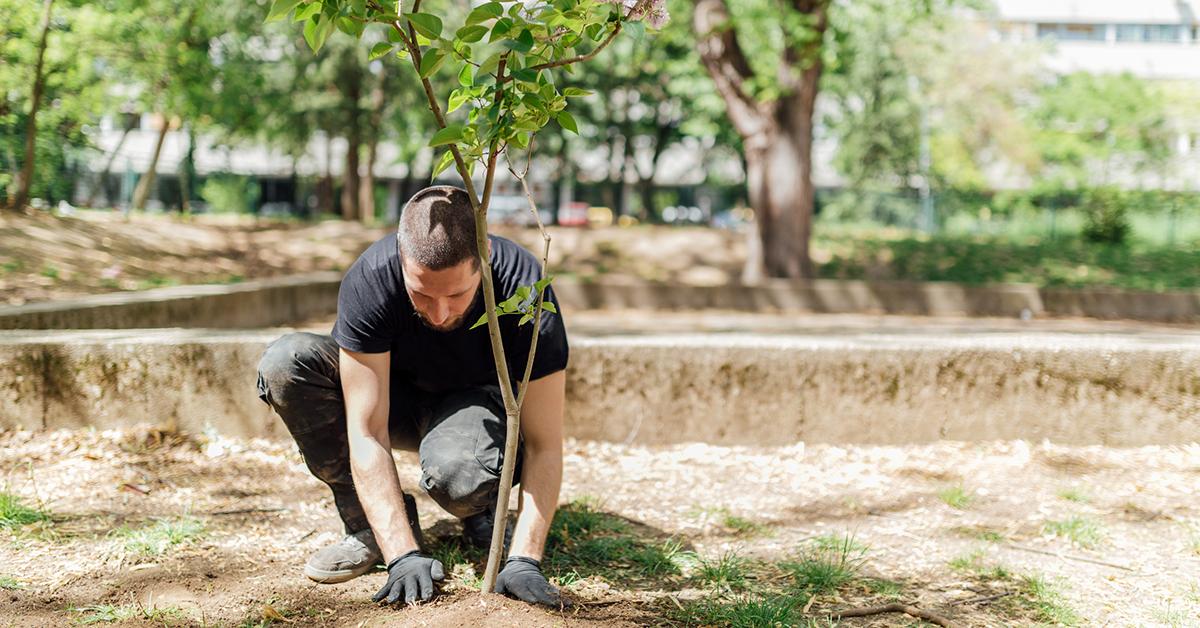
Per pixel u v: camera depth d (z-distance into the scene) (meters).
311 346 3.04
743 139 15.91
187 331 5.15
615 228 19.12
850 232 20.88
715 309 14.45
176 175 27.31
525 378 2.69
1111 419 5.18
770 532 3.87
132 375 4.75
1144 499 4.38
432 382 3.17
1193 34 43.66
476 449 2.99
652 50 20.86
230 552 3.41
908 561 3.56
